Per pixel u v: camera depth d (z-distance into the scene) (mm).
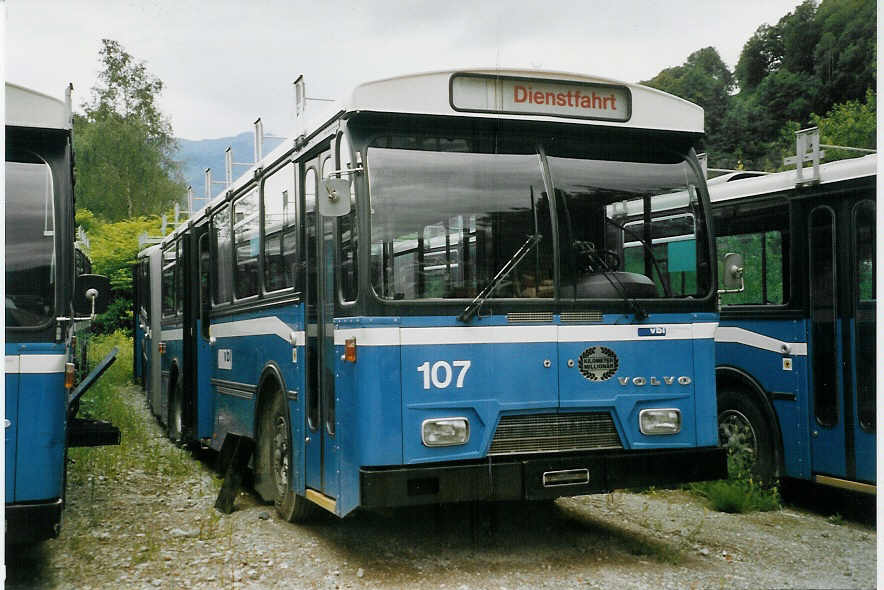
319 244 6230
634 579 5520
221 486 8234
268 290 7570
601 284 5957
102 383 18562
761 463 8133
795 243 7754
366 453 5383
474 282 5688
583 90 6125
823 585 5402
